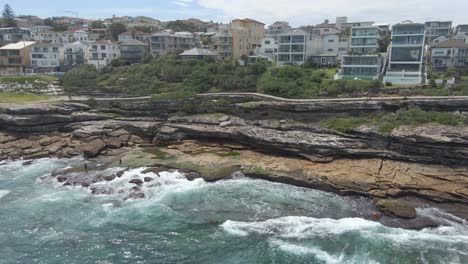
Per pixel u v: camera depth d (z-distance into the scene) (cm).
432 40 8712
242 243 2617
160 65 7138
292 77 5666
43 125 5172
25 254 2534
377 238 2628
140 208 3164
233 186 3572
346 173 3512
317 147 3834
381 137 3666
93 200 3338
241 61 7656
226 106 5053
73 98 6128
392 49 5959
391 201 3033
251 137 4272
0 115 5138
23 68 8719
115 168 4059
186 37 10619
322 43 8425
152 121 5294
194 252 2531
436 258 2402
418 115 3759
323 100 4466
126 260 2455
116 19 18138
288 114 4559
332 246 2547
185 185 3609
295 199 3259
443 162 3369
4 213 3119
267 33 13112
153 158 4275
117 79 7031
